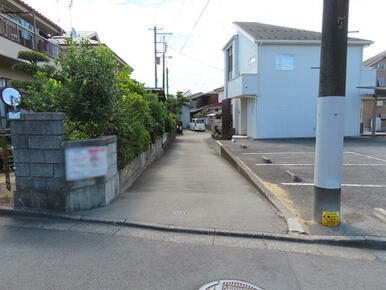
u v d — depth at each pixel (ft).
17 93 15.81
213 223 13.08
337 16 11.91
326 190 12.72
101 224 13.19
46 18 45.11
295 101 53.21
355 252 10.80
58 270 9.04
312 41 51.19
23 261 9.56
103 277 8.69
